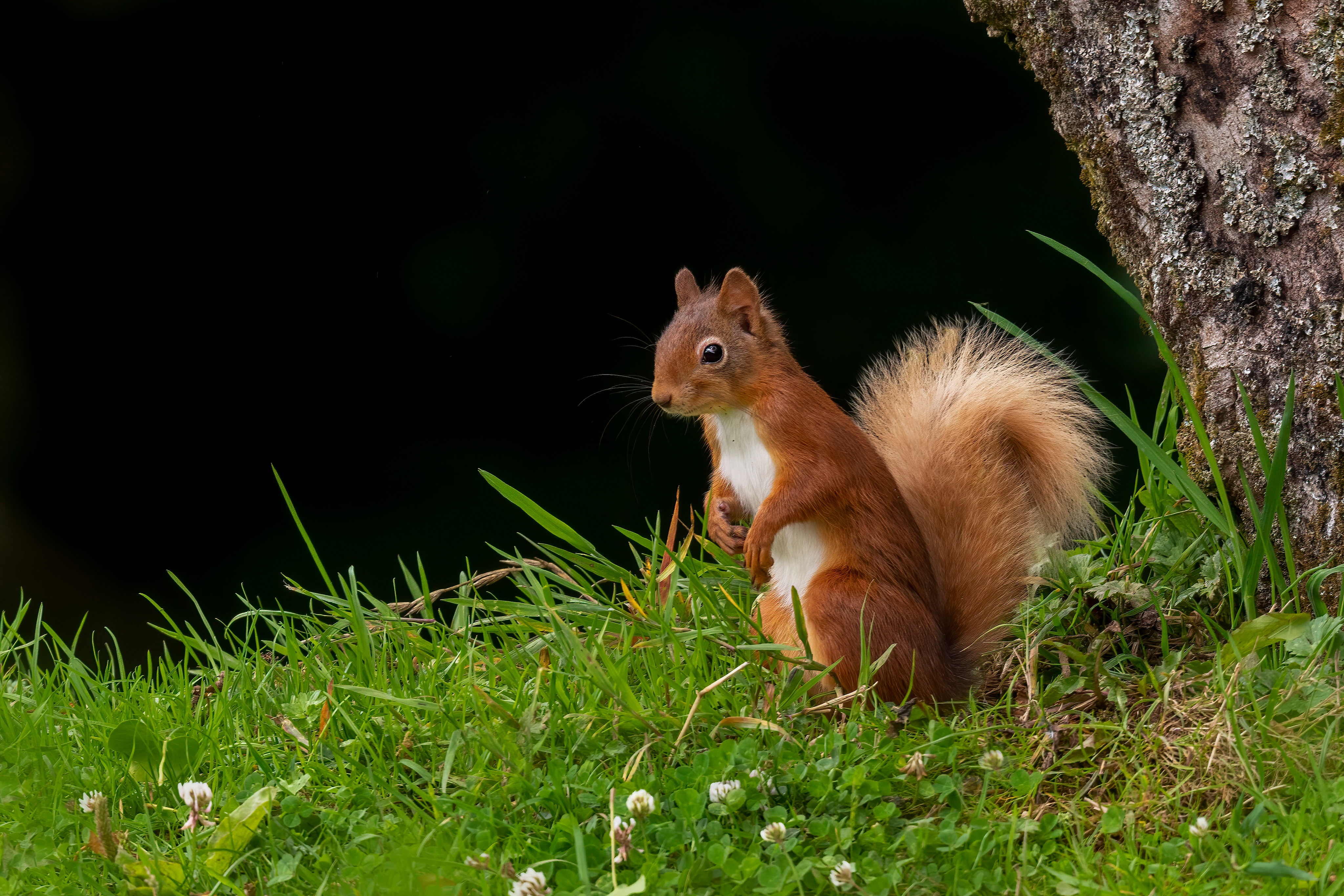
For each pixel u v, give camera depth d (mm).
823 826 4863
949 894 4547
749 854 4773
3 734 6059
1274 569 5969
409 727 5785
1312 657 5465
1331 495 6121
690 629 6633
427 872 4578
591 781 5281
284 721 5945
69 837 5320
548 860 4738
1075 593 6621
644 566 7266
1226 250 6324
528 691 6004
